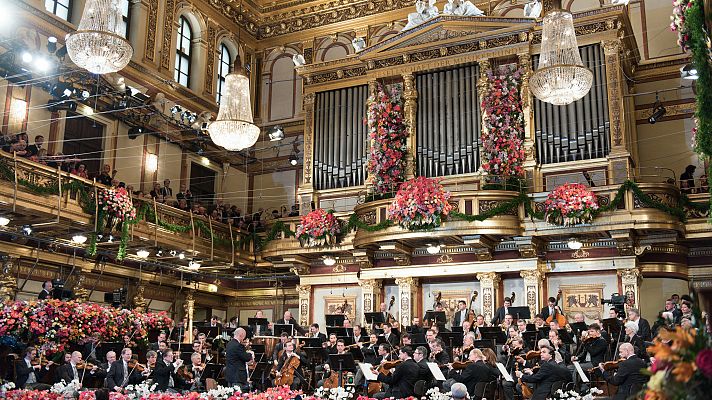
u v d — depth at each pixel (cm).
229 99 1222
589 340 1248
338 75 2119
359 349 1438
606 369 1098
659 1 2128
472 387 1130
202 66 2408
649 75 2072
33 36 1856
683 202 1708
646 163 2028
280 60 2619
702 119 619
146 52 2180
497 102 1845
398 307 1962
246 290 2470
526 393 1214
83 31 991
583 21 1825
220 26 2514
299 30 2600
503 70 1892
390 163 1923
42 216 1653
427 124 1956
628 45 1938
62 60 1809
